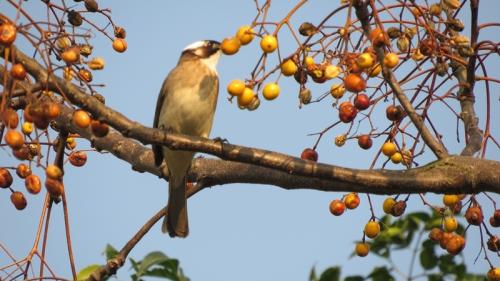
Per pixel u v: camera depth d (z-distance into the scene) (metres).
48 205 9.24
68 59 8.05
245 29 7.93
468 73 9.71
